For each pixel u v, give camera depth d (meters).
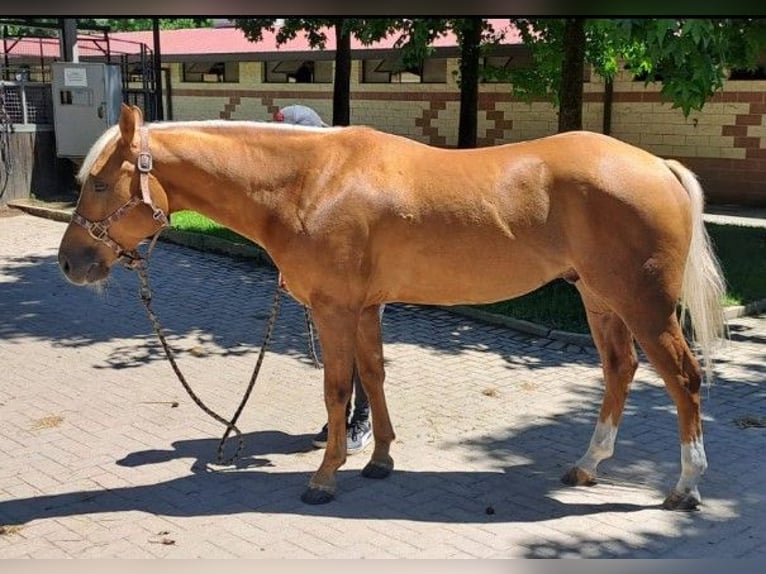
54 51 27.52
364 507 4.41
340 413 4.39
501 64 17.78
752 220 14.05
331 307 4.21
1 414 5.73
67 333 7.83
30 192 15.45
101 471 4.83
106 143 4.09
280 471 4.87
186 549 3.95
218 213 4.32
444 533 4.12
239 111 23.77
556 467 4.96
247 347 7.44
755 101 15.38
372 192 4.13
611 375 4.57
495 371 6.82
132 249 4.26
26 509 4.36
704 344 4.23
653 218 3.96
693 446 4.26
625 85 16.78
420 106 19.84
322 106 21.78
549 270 4.21
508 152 4.23
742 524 4.21
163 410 5.86
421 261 4.20
